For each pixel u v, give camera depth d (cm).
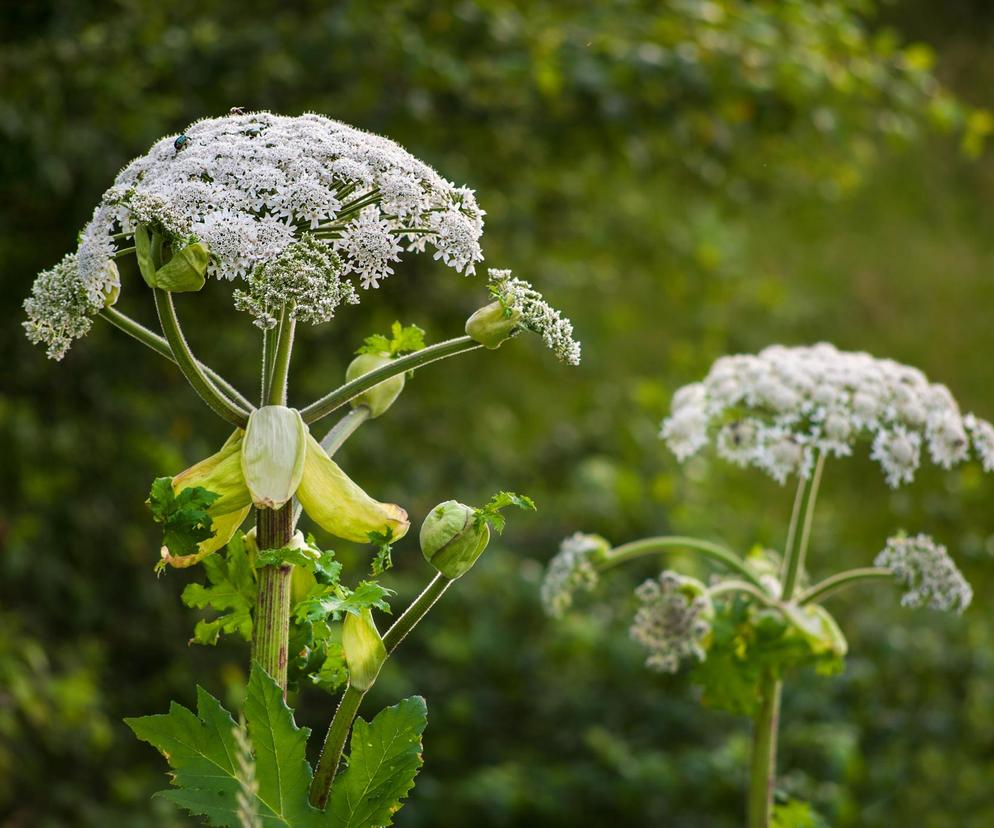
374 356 232
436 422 811
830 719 592
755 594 311
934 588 305
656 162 741
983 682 639
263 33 612
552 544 716
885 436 304
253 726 191
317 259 179
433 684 650
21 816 541
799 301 1084
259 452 189
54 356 197
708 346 878
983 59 1352
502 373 866
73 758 588
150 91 624
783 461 300
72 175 610
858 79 680
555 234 781
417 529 728
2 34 616
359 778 194
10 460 606
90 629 632
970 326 1155
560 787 595
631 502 714
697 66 618
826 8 689
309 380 732
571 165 730
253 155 184
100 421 654
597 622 631
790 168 767
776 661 305
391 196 188
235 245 176
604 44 632
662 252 820
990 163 1289
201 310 689
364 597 192
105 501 648
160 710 631
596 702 644
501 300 196
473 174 685
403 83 634
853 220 1203
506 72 606
